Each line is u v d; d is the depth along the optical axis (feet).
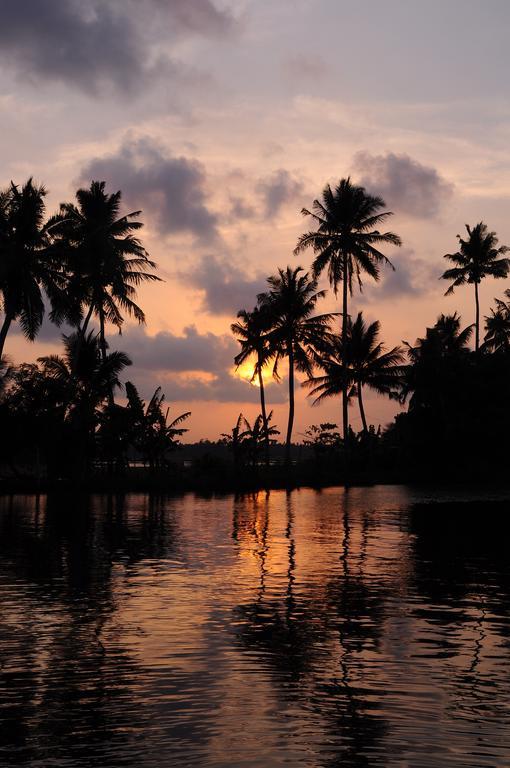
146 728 32.40
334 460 272.10
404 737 31.58
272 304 250.16
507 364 259.80
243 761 29.32
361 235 233.35
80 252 176.35
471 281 271.90
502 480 253.44
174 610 54.34
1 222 167.73
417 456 263.70
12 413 206.49
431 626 49.78
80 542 93.81
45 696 36.14
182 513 137.39
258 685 37.78
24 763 29.09
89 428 213.87
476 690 37.17
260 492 202.59
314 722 33.09
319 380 281.13
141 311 207.51
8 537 98.63
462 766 28.96
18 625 49.65
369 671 40.11
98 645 44.78
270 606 55.77
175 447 234.17
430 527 112.88
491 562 78.07
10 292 167.73
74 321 175.94
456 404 256.52
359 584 65.21
